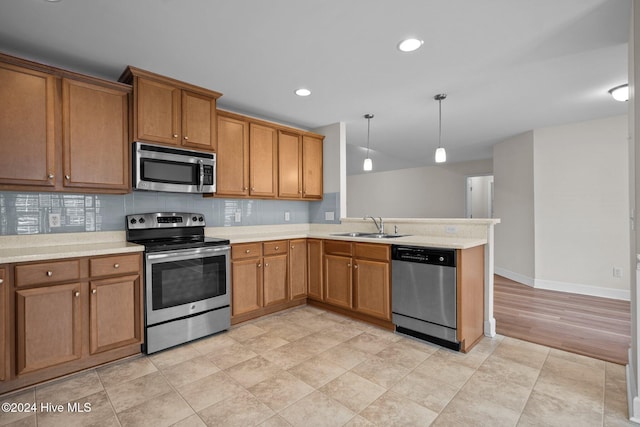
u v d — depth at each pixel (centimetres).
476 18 188
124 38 208
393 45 220
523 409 176
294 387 197
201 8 177
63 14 181
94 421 165
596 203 404
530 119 401
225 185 315
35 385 197
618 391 193
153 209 290
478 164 675
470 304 254
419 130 449
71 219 248
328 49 225
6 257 182
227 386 198
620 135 387
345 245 319
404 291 272
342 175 402
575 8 179
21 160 206
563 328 296
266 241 322
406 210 789
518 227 486
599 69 257
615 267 393
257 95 311
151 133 256
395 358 236
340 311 335
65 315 203
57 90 220
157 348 242
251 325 303
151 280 238
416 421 166
